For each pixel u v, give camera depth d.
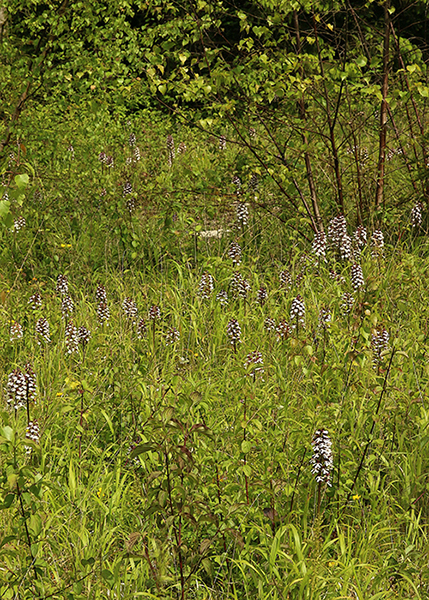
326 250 8.41
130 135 13.45
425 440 4.62
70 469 4.27
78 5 8.74
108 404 5.39
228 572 3.93
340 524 4.16
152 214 9.66
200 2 8.27
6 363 6.22
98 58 8.91
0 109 9.36
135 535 3.47
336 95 9.01
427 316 6.41
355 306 6.14
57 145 11.99
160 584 3.46
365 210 9.16
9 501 3.41
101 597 3.51
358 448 4.63
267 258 8.84
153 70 8.17
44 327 6.52
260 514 4.07
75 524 4.02
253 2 8.73
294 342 5.14
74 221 9.41
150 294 7.70
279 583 3.65
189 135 14.79
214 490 4.29
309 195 9.61
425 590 3.73
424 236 8.72
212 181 9.16
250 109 8.46
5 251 8.62
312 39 8.37
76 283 8.30
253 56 8.27
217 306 7.10
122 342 6.31
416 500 4.32
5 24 9.10
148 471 4.44
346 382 5.02
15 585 3.39
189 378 5.39
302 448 4.31
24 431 4.71
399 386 5.35
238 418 4.60
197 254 8.77
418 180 9.24
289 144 9.66
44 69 9.17
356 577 3.59
